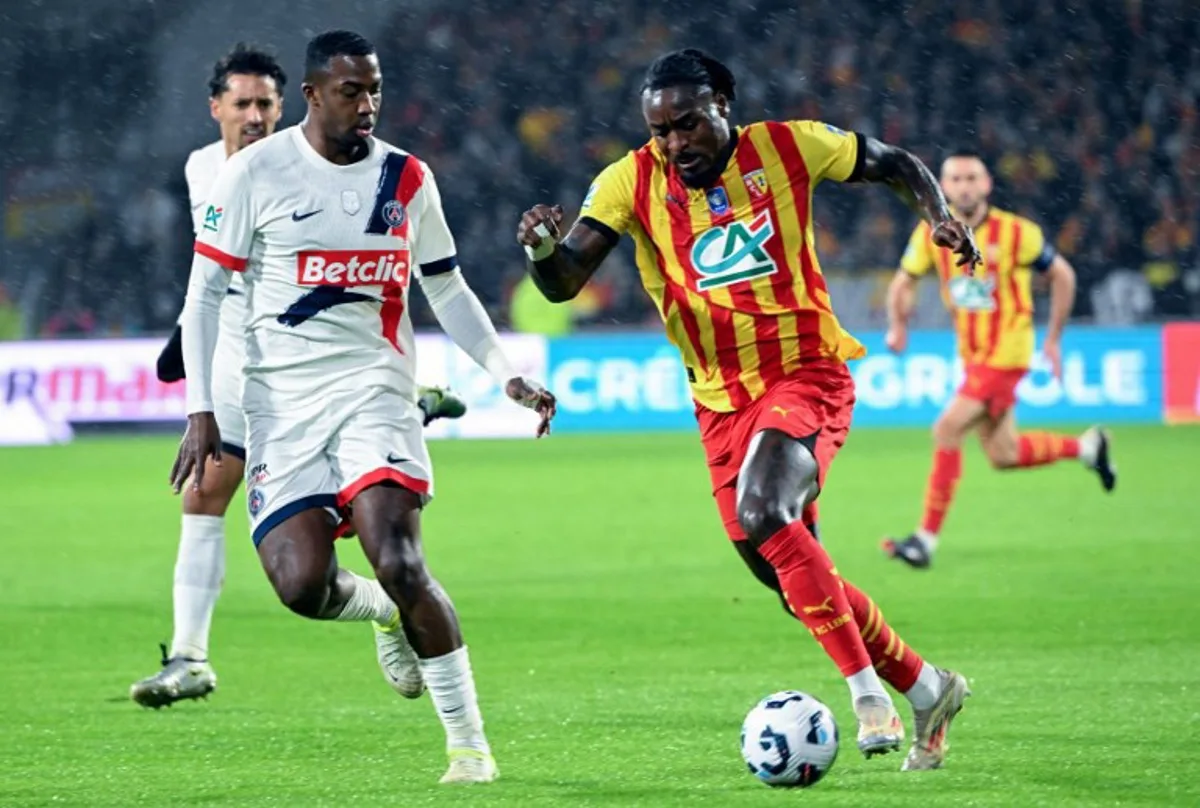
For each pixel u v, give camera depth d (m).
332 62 19.50
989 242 41.81
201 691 24.53
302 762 20.48
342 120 19.61
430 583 19.06
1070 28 111.56
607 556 42.47
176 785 19.11
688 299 20.17
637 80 112.25
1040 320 85.75
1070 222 102.31
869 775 18.89
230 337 24.55
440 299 20.75
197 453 19.62
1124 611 32.66
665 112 19.38
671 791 18.16
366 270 19.83
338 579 20.72
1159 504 51.69
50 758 20.89
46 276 105.94
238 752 21.20
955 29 112.38
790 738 17.92
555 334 92.31
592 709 24.00
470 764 18.94
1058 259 42.72
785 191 19.98
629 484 60.25
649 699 24.78
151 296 102.81
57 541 47.03
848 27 112.88
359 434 19.59
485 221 106.31
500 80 112.44
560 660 28.55
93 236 105.62
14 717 23.98
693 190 20.02
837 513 50.91
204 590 24.70
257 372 20.08
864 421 83.25
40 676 27.77
